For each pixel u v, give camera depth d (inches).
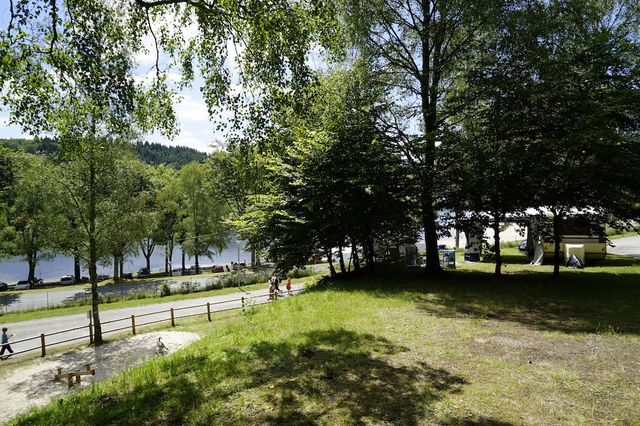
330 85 658.2
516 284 557.3
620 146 500.1
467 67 671.8
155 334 762.2
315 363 255.6
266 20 367.2
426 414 182.7
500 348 275.9
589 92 509.4
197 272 2213.3
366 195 634.2
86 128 461.4
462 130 680.4
